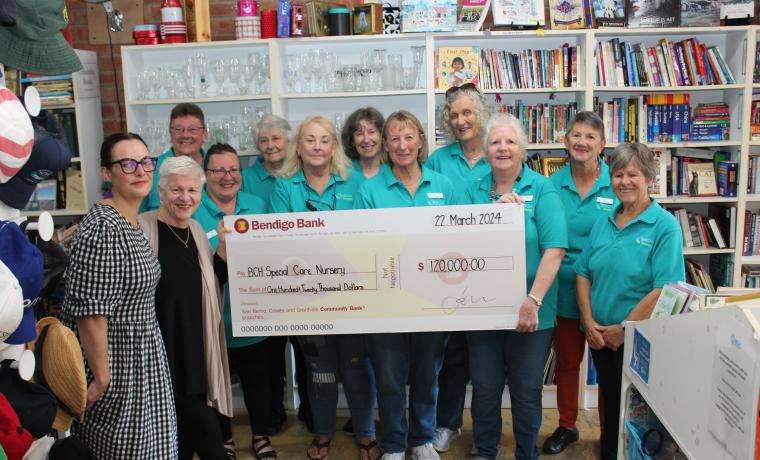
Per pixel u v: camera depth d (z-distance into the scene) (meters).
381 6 3.95
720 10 3.91
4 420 1.63
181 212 2.45
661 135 4.06
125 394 2.13
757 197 3.99
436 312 2.72
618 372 2.87
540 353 2.80
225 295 3.11
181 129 3.55
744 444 1.45
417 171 2.89
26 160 1.77
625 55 4.00
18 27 1.86
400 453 3.02
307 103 4.36
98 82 4.40
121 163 2.15
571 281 3.19
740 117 3.96
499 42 4.21
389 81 3.95
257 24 3.95
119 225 2.08
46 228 1.94
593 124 3.08
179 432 2.48
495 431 2.95
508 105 4.16
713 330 1.62
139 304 2.15
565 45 4.02
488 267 2.67
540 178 2.77
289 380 3.94
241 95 3.96
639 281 2.74
